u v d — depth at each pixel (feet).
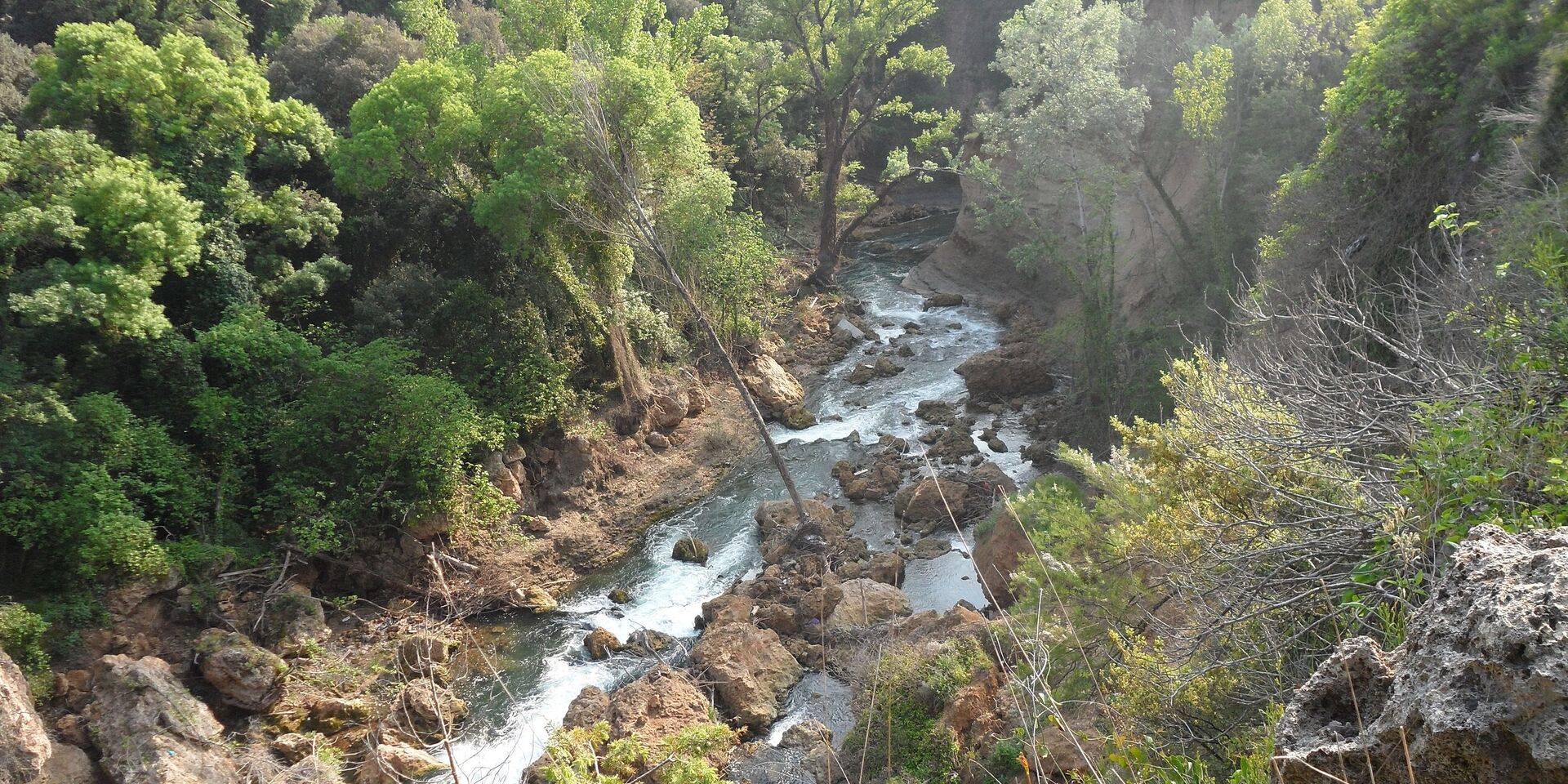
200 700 57.31
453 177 91.56
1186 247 93.86
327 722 58.65
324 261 81.87
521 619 72.33
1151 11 127.75
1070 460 41.70
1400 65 58.39
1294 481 29.96
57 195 64.59
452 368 84.99
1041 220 112.27
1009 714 45.57
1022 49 96.27
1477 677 11.24
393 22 124.06
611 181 86.02
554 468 88.28
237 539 69.41
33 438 59.88
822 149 186.60
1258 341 40.37
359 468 73.56
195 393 71.46
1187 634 28.50
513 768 53.78
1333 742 13.06
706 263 94.58
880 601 66.59
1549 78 43.04
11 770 45.52
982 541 69.31
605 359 97.04
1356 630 22.22
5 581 59.31
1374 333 29.30
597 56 87.81
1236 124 90.68
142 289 63.31
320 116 90.68
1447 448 21.03
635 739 35.12
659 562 80.18
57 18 117.08
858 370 115.14
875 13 144.25
